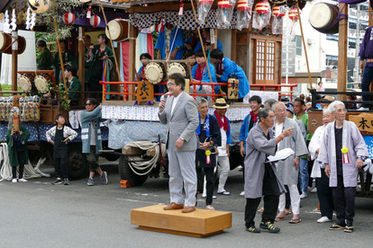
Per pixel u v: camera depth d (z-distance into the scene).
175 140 7.73
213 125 9.22
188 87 10.80
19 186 12.24
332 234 7.67
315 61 33.47
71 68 13.96
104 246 6.91
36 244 7.00
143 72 12.71
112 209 9.52
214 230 7.52
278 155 7.54
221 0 11.72
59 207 9.68
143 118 11.84
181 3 11.87
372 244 7.08
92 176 12.51
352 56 38.31
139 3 12.39
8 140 12.86
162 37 13.64
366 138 8.72
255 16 12.78
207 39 12.78
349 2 10.00
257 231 7.73
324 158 8.03
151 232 7.74
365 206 10.02
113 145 12.25
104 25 15.29
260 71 13.83
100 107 12.40
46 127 13.55
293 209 8.51
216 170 11.72
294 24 13.60
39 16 14.77
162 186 12.36
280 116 8.52
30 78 13.83
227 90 11.62
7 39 15.13
